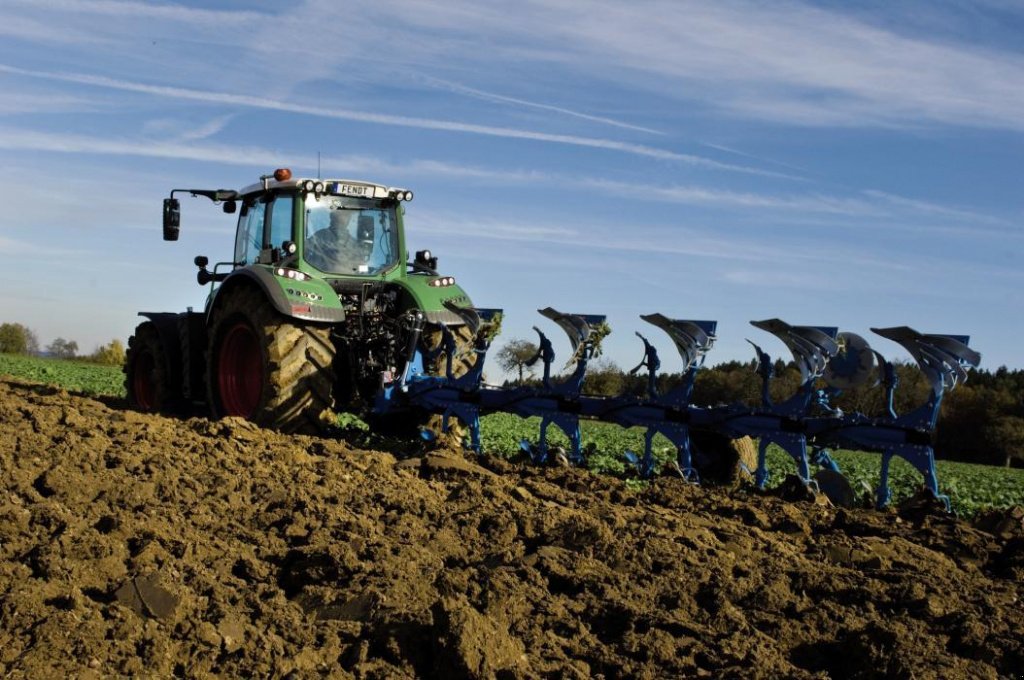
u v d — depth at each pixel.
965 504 10.12
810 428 7.25
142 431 7.90
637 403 8.11
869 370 7.04
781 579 5.01
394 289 10.37
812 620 4.50
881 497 7.02
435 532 5.56
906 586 4.90
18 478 5.71
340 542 5.10
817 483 7.50
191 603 4.09
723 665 3.96
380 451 9.19
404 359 9.84
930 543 6.13
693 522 6.20
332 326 9.79
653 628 4.22
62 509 5.10
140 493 5.69
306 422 9.41
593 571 4.93
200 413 11.70
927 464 6.77
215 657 3.75
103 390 20.84
